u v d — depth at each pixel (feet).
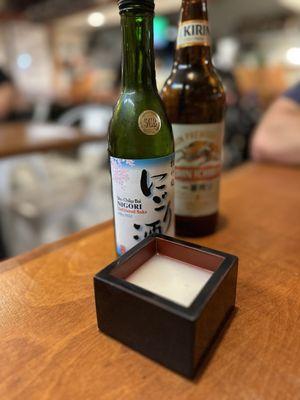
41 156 4.39
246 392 0.54
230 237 1.08
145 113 0.80
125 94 0.81
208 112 0.93
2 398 0.54
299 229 1.13
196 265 0.72
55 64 11.21
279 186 1.56
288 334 0.66
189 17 0.88
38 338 0.66
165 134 0.86
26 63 11.19
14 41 10.68
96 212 3.67
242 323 0.69
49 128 3.50
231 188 1.55
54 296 0.79
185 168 0.98
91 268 0.92
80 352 0.62
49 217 3.17
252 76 8.45
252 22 9.75
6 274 0.89
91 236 1.10
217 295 0.61
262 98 7.27
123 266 0.67
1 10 8.70
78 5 7.29
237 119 3.90
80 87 9.51
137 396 0.54
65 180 3.65
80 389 0.55
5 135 3.03
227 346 0.63
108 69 9.98
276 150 1.94
